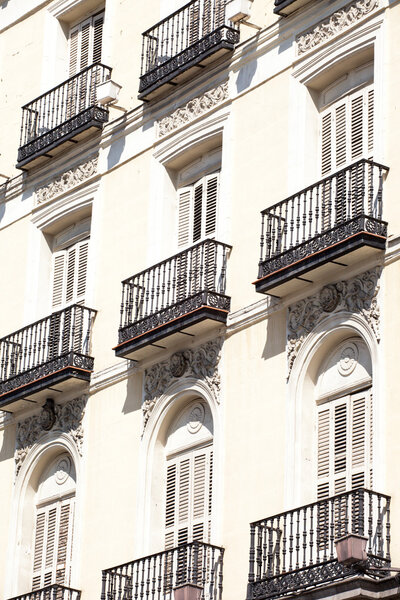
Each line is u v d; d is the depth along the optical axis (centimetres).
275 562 3148
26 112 4231
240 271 3488
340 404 3253
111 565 3591
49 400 3872
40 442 3888
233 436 3394
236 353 3444
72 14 4266
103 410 3747
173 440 3584
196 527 3459
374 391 3130
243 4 3619
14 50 4397
